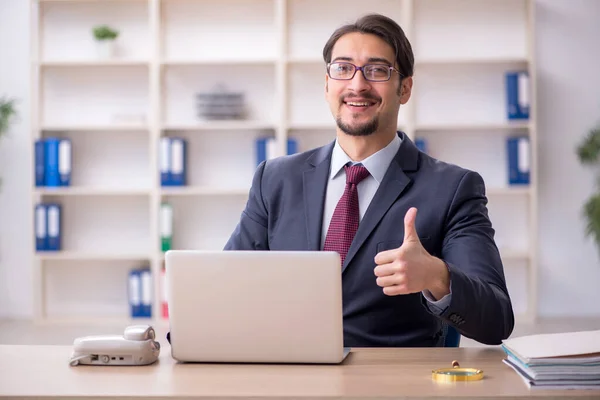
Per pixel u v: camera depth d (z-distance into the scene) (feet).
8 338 16.51
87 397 5.03
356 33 7.86
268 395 4.96
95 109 19.34
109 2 19.19
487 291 6.39
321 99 19.07
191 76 19.15
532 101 18.11
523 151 18.12
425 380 5.36
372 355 6.28
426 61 18.22
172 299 6.00
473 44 18.88
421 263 5.94
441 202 7.48
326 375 5.55
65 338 16.49
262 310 5.90
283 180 8.14
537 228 18.83
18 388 5.25
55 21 19.24
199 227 19.31
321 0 18.92
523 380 5.34
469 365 5.85
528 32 18.43
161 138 18.49
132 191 18.45
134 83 19.29
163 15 19.11
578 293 19.04
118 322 18.44
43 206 18.56
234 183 19.20
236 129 19.17
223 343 5.97
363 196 7.80
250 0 19.01
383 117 7.79
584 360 5.11
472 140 18.93
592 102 18.86
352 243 7.50
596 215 17.35
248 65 19.13
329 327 5.86
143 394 5.03
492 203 19.04
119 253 18.84
